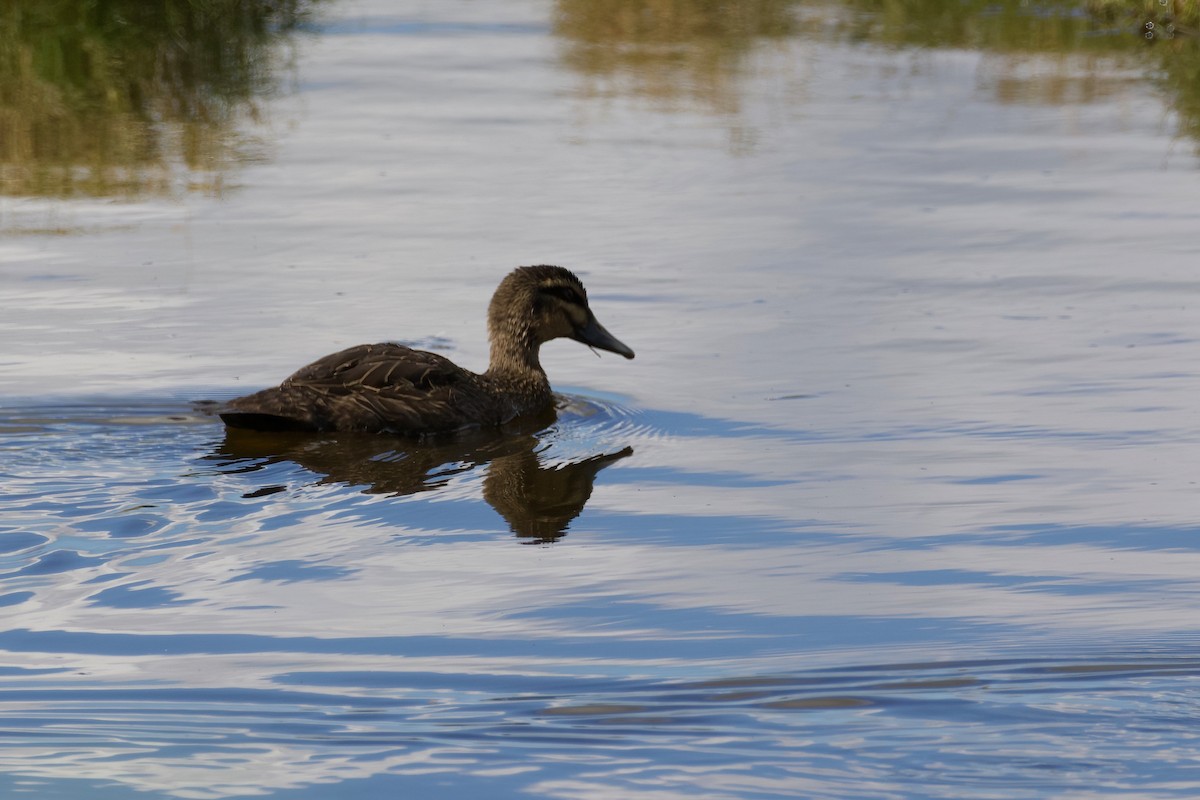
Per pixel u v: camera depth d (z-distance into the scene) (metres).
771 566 10.32
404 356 14.09
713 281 17.78
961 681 8.29
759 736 7.62
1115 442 12.76
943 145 24.50
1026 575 10.08
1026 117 26.41
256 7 33.91
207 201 21.08
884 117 26.56
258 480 12.12
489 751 7.48
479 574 10.20
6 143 23.77
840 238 19.44
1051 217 20.31
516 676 8.48
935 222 20.12
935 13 36.22
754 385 14.55
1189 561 10.28
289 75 29.25
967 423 13.30
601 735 7.65
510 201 21.14
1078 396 13.94
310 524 11.13
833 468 12.34
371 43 32.66
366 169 22.86
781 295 17.28
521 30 34.72
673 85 29.30
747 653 8.82
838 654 8.76
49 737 7.66
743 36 34.16
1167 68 30.08
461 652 8.85
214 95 27.33
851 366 14.97
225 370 14.78
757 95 28.44
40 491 11.66
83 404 13.73
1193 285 17.31
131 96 26.80
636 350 15.66
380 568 10.30
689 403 14.15
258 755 7.47
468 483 12.20
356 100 27.42
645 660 8.73
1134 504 11.37
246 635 9.11
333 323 16.27
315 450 13.02
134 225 19.91
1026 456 12.48
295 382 13.69
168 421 13.43
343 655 8.80
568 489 12.04
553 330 14.89
